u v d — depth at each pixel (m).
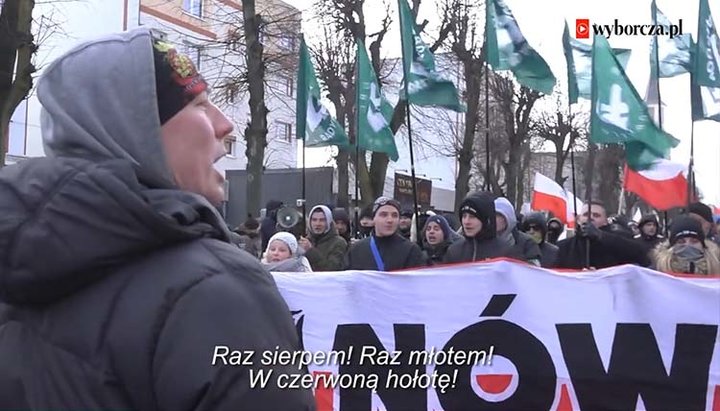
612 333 4.03
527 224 7.57
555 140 28.58
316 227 7.33
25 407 1.17
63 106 1.26
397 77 24.16
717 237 7.52
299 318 4.14
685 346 3.99
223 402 1.09
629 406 3.99
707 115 7.89
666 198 8.41
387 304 4.13
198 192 1.32
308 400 1.20
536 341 4.03
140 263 1.16
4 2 8.83
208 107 1.36
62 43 19.98
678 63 9.04
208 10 28.06
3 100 8.79
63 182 1.15
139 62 1.25
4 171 1.23
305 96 8.93
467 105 20.58
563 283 4.08
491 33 7.57
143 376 1.11
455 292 4.11
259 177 12.75
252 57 12.76
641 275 4.04
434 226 6.93
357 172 9.12
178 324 1.11
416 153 34.72
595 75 6.54
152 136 1.23
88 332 1.14
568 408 3.99
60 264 1.12
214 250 1.19
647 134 6.47
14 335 1.23
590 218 6.77
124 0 23.16
